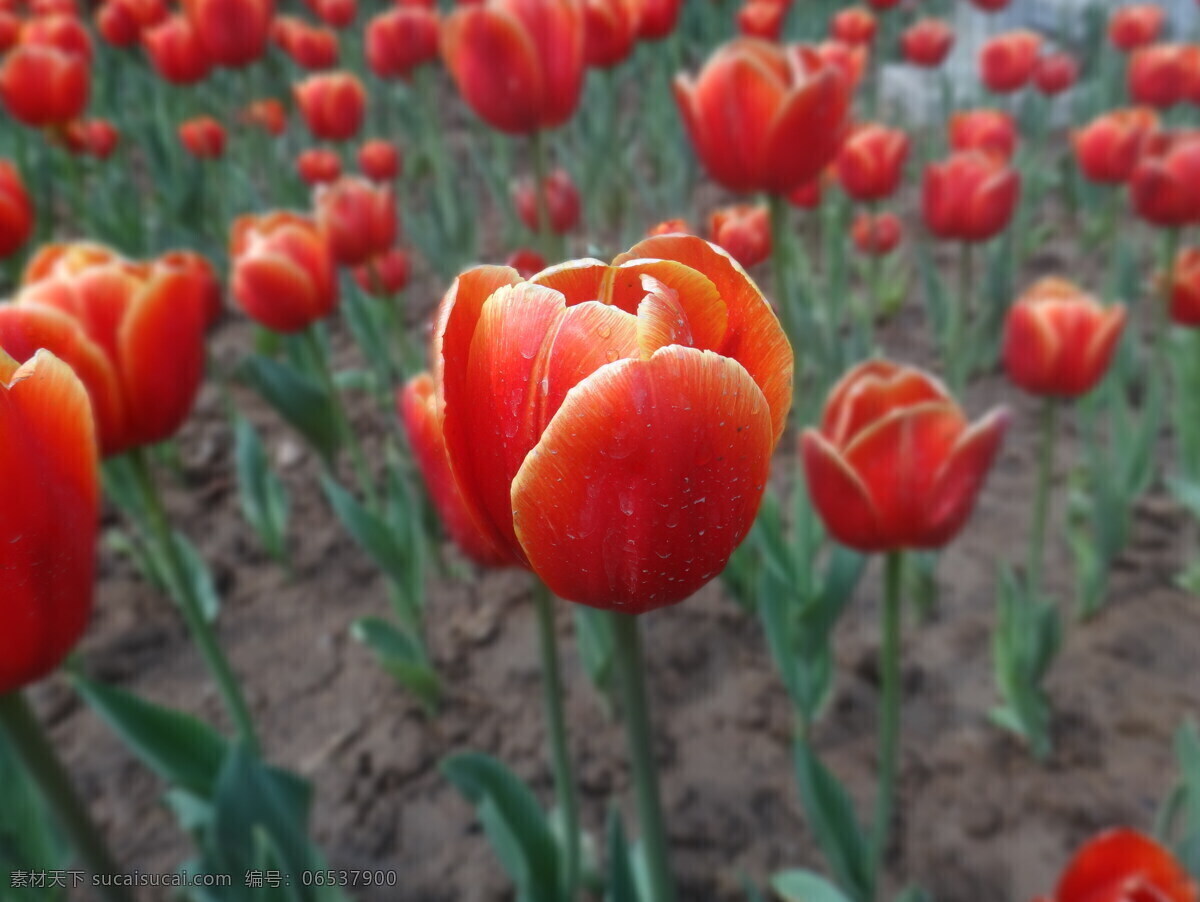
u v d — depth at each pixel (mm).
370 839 416
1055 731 459
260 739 464
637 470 125
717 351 137
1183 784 337
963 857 403
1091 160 640
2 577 135
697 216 991
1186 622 520
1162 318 565
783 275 368
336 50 963
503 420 130
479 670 498
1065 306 401
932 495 255
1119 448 574
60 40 801
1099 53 1277
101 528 605
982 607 532
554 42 382
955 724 463
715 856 405
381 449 665
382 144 736
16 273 687
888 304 819
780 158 340
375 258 532
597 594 141
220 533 599
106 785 440
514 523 131
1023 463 654
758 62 330
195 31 759
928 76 1069
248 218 467
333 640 521
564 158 934
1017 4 1490
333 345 779
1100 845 227
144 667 507
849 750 451
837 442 273
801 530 427
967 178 539
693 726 462
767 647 502
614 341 124
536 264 296
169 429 266
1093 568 513
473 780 312
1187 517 599
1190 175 500
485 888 394
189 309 256
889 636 296
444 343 127
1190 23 1381
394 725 468
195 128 840
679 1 724
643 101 1154
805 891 358
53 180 934
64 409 137
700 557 138
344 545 590
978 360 751
